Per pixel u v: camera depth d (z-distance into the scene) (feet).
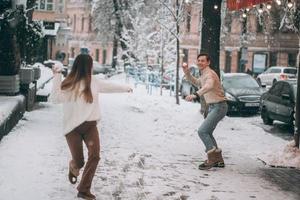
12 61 45.68
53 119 46.14
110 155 33.32
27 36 61.00
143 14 140.67
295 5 97.19
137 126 47.70
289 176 30.71
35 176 25.79
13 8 45.88
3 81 45.09
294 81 61.36
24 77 50.42
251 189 26.96
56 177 25.96
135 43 125.29
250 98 71.26
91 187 25.11
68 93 22.97
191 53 198.29
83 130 23.07
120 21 158.92
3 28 45.47
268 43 181.78
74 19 271.69
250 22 182.29
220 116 31.19
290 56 181.37
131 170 29.58
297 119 36.04
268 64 184.34
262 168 32.83
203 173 30.12
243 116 71.61
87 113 22.84
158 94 90.89
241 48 148.56
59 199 22.47
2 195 22.33
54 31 129.59
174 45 94.68
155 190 25.43
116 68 148.97
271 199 25.16
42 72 92.17
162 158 33.83
